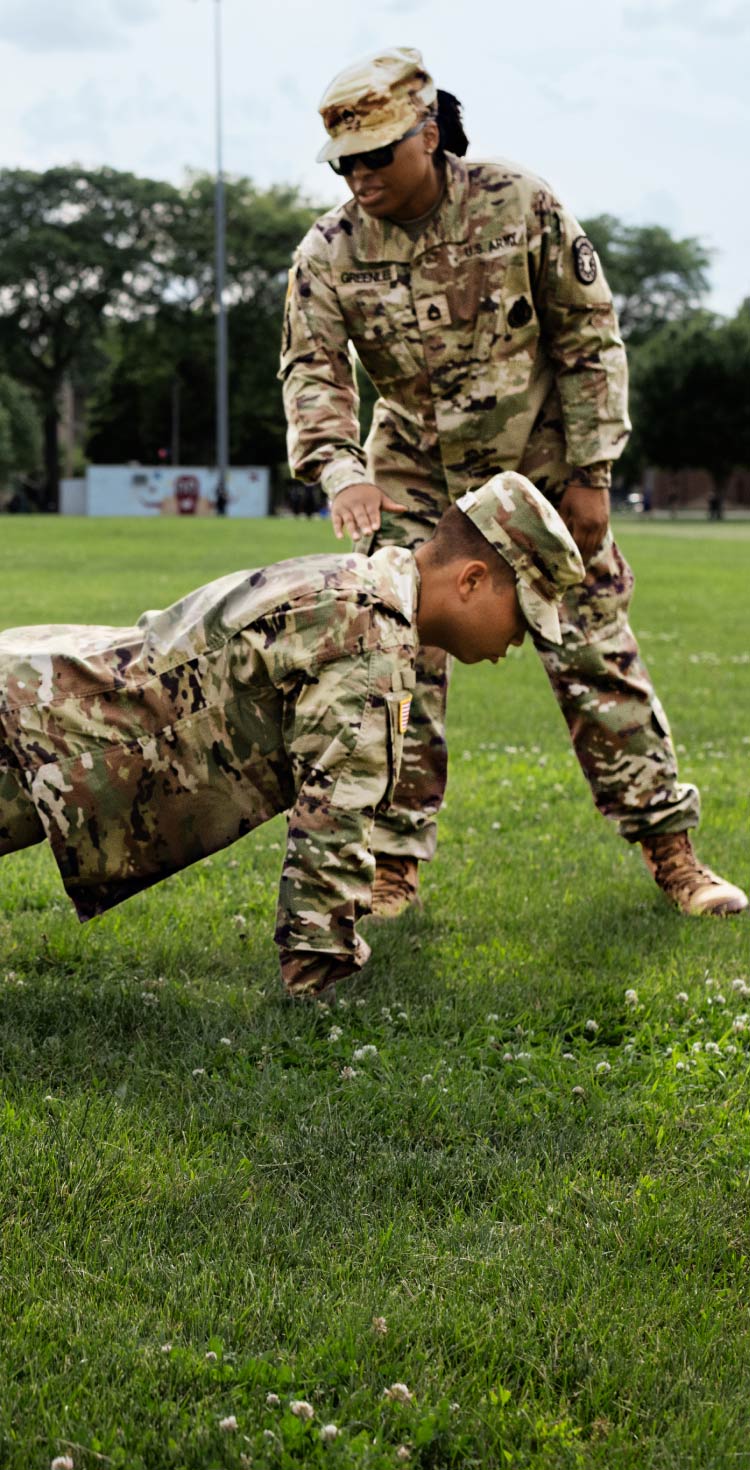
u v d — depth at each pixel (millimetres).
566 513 4164
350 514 3973
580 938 4102
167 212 76812
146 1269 2303
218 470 59062
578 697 4324
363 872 3062
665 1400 2043
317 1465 1883
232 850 5078
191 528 36406
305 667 2957
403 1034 3371
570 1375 2100
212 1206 2508
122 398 80688
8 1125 2734
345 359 4117
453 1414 1994
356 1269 2326
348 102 3660
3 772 3062
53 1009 3379
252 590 3047
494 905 4426
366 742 2979
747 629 13570
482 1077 3090
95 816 3027
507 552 3068
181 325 75688
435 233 3893
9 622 12531
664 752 4395
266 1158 2699
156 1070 3064
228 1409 1984
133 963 3779
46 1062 3109
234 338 76000
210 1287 2254
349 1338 2125
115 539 30219
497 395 4020
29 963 3756
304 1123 2814
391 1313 2203
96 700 3027
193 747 3035
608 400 4035
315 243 4051
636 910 4422
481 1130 2857
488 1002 3562
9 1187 2521
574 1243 2428
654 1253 2416
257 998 3518
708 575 21375
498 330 3955
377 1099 2939
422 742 4227
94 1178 2545
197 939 3961
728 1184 2643
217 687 3018
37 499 87375
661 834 4441
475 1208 2564
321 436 4062
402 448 4195
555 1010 3535
